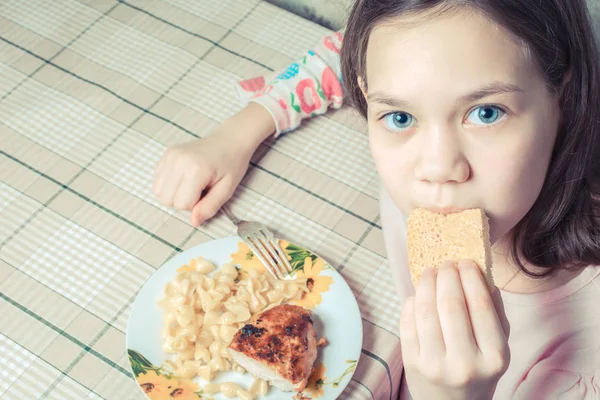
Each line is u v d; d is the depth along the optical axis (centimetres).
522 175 64
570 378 86
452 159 62
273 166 95
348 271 86
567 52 67
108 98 101
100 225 90
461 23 61
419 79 61
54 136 97
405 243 88
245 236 86
